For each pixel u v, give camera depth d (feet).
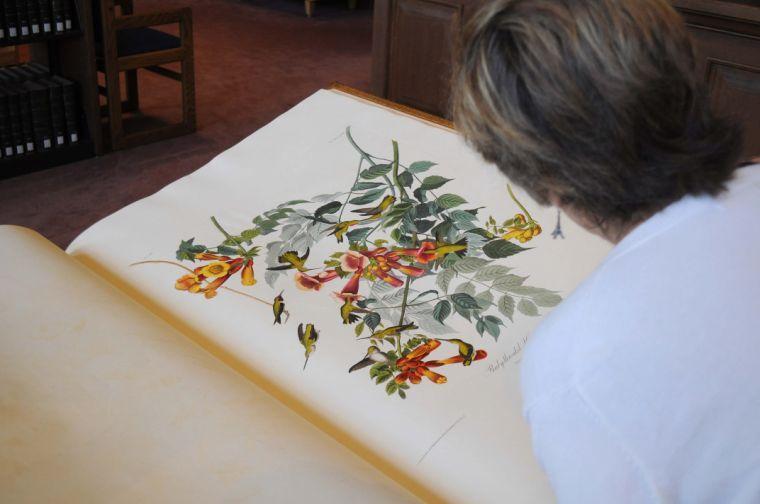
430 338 4.43
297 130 6.52
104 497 3.24
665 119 2.35
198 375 3.90
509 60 2.41
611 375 2.37
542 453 2.58
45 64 13.47
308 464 3.39
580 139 2.35
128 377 3.86
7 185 12.22
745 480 2.33
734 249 2.43
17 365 3.91
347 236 5.32
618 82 2.28
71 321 4.22
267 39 20.88
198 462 3.40
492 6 2.49
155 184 12.55
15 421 3.60
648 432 2.36
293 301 4.72
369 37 21.58
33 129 12.53
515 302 4.72
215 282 4.89
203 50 19.63
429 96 13.46
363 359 4.27
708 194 2.49
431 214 5.53
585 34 2.30
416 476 3.63
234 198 5.76
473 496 3.51
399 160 6.13
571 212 2.73
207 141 14.28
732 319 2.34
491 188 5.78
